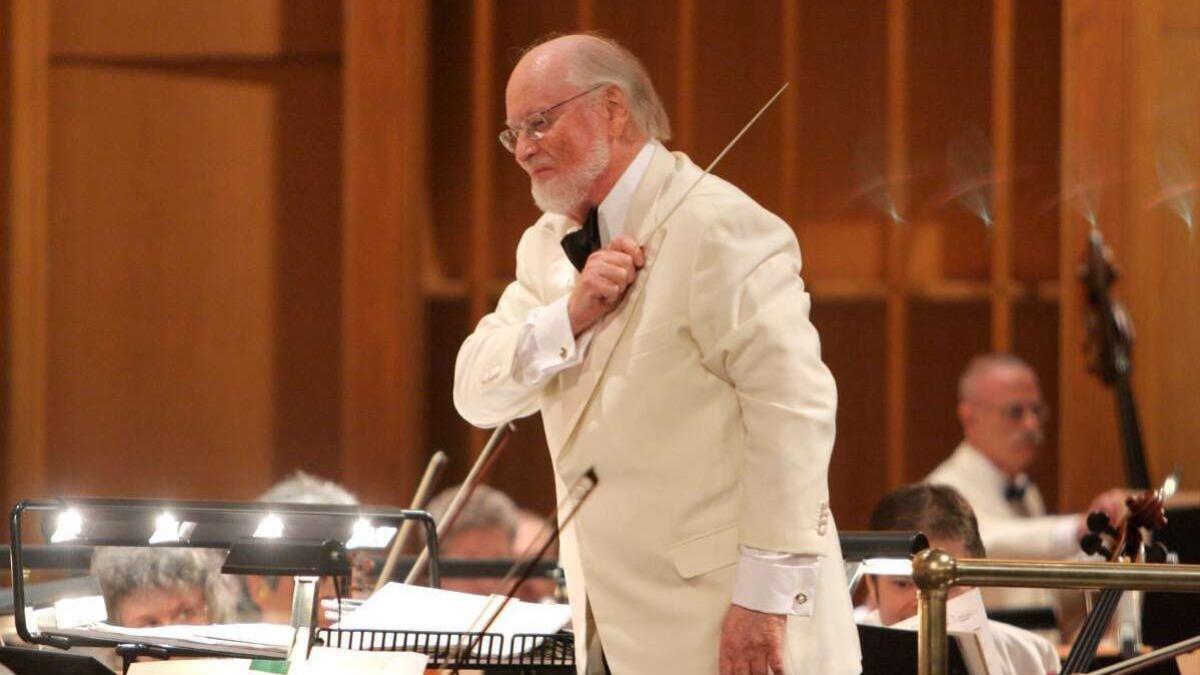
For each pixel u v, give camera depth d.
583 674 8.57
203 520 8.27
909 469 22.58
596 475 8.23
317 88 21.84
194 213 21.94
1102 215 20.03
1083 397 20.05
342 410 21.66
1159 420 20.48
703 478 8.31
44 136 21.80
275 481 21.92
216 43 21.80
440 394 22.72
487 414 9.10
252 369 21.98
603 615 8.41
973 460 19.30
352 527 8.35
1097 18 19.97
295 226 21.94
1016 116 22.08
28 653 8.45
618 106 8.77
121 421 21.91
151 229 21.92
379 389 20.86
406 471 20.81
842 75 22.44
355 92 20.80
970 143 22.08
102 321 21.91
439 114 22.62
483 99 21.45
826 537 8.05
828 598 8.30
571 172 8.66
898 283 21.53
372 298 20.84
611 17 22.62
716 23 22.55
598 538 8.42
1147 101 19.94
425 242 21.94
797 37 22.16
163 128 21.89
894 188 22.09
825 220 22.44
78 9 21.84
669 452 8.34
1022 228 22.14
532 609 8.95
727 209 8.38
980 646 8.66
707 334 8.26
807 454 7.98
